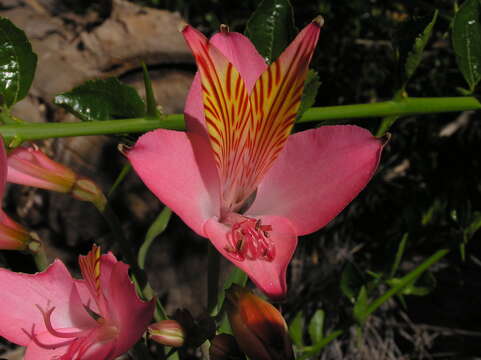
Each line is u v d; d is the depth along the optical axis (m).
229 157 0.10
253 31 0.13
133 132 0.13
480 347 0.25
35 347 0.11
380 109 0.13
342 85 0.25
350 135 0.10
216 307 0.13
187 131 0.11
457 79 0.24
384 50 0.25
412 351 0.25
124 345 0.10
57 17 0.24
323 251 0.25
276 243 0.10
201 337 0.11
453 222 0.18
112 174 0.21
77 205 0.22
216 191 0.10
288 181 0.11
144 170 0.09
